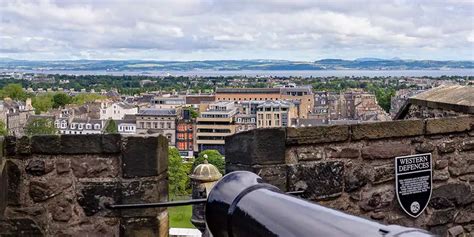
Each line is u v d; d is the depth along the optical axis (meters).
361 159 6.17
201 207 7.07
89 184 5.42
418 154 6.45
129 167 5.36
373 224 2.24
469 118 6.64
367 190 6.22
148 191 5.35
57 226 5.48
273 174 5.73
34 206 5.47
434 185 6.55
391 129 6.27
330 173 6.01
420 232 2.02
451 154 6.62
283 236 2.42
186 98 132.50
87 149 5.40
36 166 5.45
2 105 101.25
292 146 5.84
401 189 6.38
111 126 89.62
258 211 2.68
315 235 2.31
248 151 5.71
